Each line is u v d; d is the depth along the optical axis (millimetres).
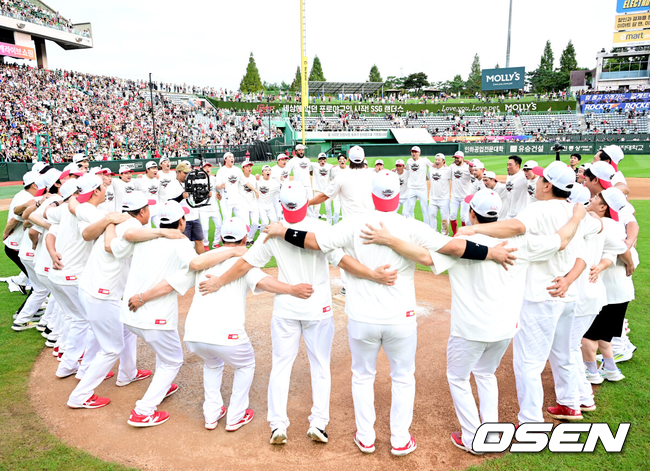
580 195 4012
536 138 40906
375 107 53188
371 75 111000
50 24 47688
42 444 3920
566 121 49875
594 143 34188
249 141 44781
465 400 3709
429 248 3408
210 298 3902
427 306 7203
